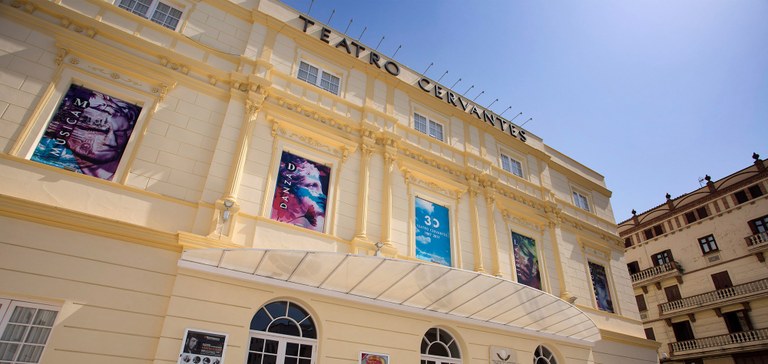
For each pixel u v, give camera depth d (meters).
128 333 7.27
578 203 19.86
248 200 9.88
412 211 12.82
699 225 27.03
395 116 14.52
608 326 15.98
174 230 8.70
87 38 9.42
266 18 12.69
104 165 8.66
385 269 8.47
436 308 10.51
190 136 9.95
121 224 7.84
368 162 12.60
